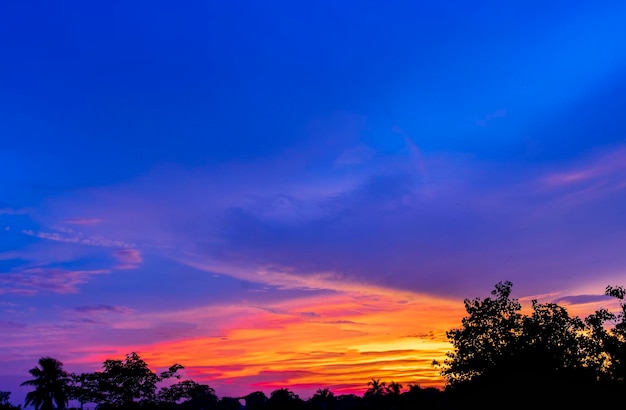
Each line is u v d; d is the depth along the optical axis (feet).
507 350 112.27
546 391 104.99
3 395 236.84
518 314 117.19
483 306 118.42
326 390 435.94
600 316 111.14
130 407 160.86
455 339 119.34
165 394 165.99
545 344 111.45
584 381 106.63
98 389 161.07
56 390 221.66
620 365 107.55
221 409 502.79
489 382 110.73
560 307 116.06
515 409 106.52
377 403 319.06
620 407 103.60
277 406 395.96
